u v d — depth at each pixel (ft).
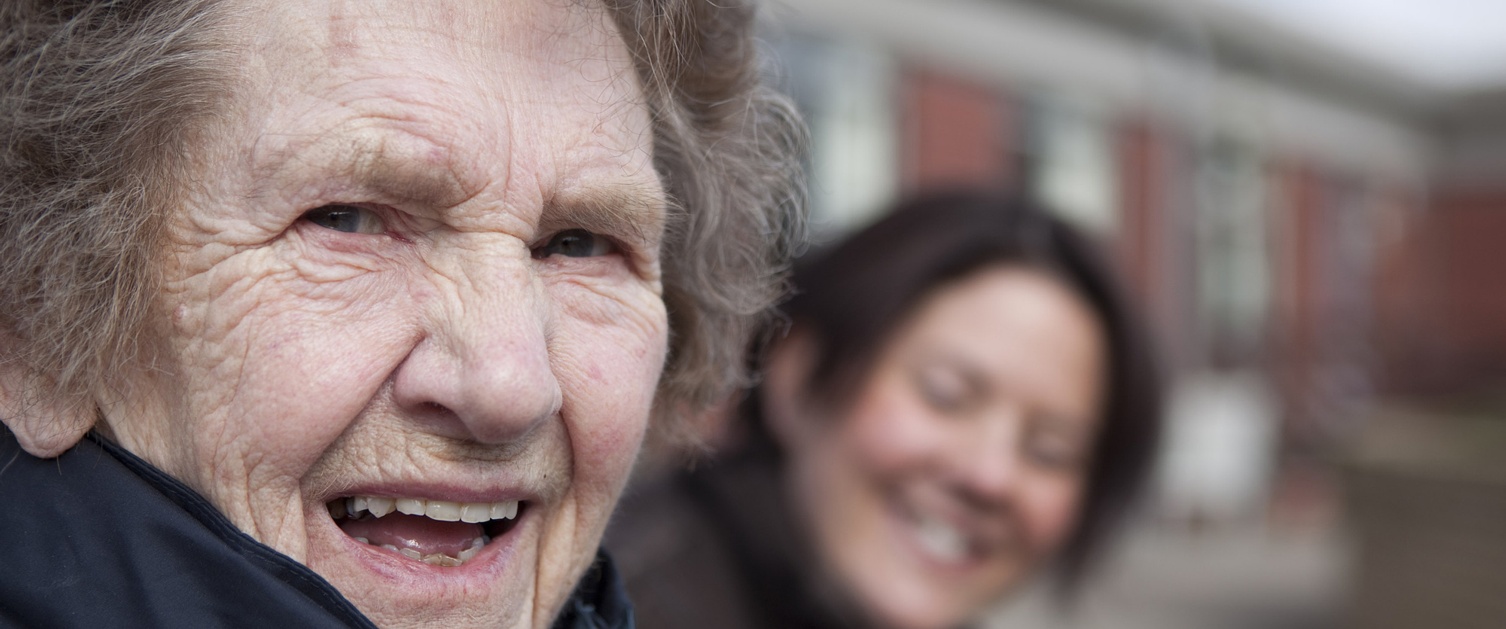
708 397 4.47
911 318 7.07
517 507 3.36
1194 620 25.48
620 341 3.39
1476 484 16.52
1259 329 42.29
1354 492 19.53
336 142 2.77
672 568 5.88
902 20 29.32
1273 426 40.11
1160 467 7.84
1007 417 7.07
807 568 6.38
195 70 2.80
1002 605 7.89
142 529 2.81
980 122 31.48
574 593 3.84
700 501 6.34
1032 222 7.38
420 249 2.98
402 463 2.97
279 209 2.83
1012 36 32.45
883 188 28.89
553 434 3.24
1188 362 37.55
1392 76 45.85
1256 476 38.73
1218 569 30.89
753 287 4.42
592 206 3.18
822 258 7.29
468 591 3.11
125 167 2.85
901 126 29.37
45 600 2.80
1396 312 47.65
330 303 2.89
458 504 3.16
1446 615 16.97
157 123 2.82
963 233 7.11
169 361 2.89
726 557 6.13
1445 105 48.78
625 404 3.35
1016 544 7.32
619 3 3.27
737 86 3.98
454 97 2.88
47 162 2.91
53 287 2.89
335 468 2.94
